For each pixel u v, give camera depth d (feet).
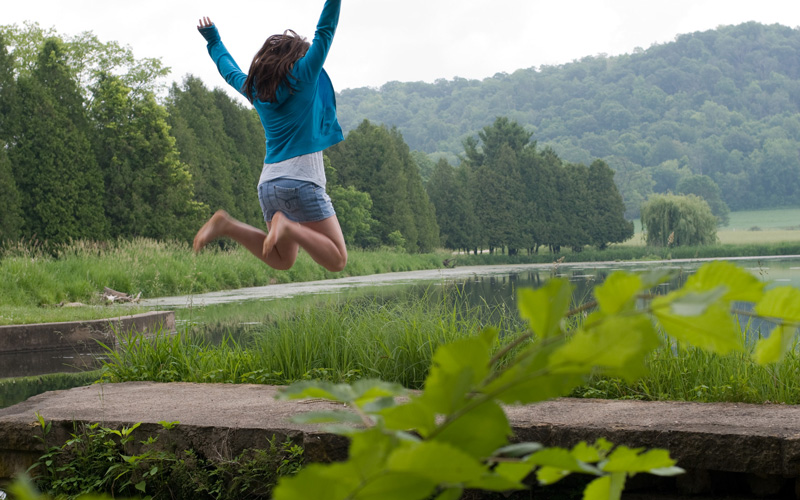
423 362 15.37
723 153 428.97
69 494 10.32
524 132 220.84
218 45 11.82
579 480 9.52
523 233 200.75
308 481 1.30
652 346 1.38
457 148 529.86
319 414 1.70
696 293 1.46
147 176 96.99
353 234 150.20
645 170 413.59
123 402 12.82
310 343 16.88
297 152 10.75
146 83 116.47
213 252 81.35
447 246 195.00
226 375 16.55
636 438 9.23
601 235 207.51
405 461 1.27
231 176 122.01
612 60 592.60
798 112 512.22
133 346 18.31
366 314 18.04
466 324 16.80
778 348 1.69
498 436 1.43
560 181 207.21
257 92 10.72
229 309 39.86
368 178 161.38
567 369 1.38
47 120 83.05
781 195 413.59
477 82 647.97
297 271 82.17
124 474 10.53
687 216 178.50
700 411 10.62
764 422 9.65
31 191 82.48
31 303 43.55
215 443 10.36
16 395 18.54
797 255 188.14
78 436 10.98
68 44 111.34
